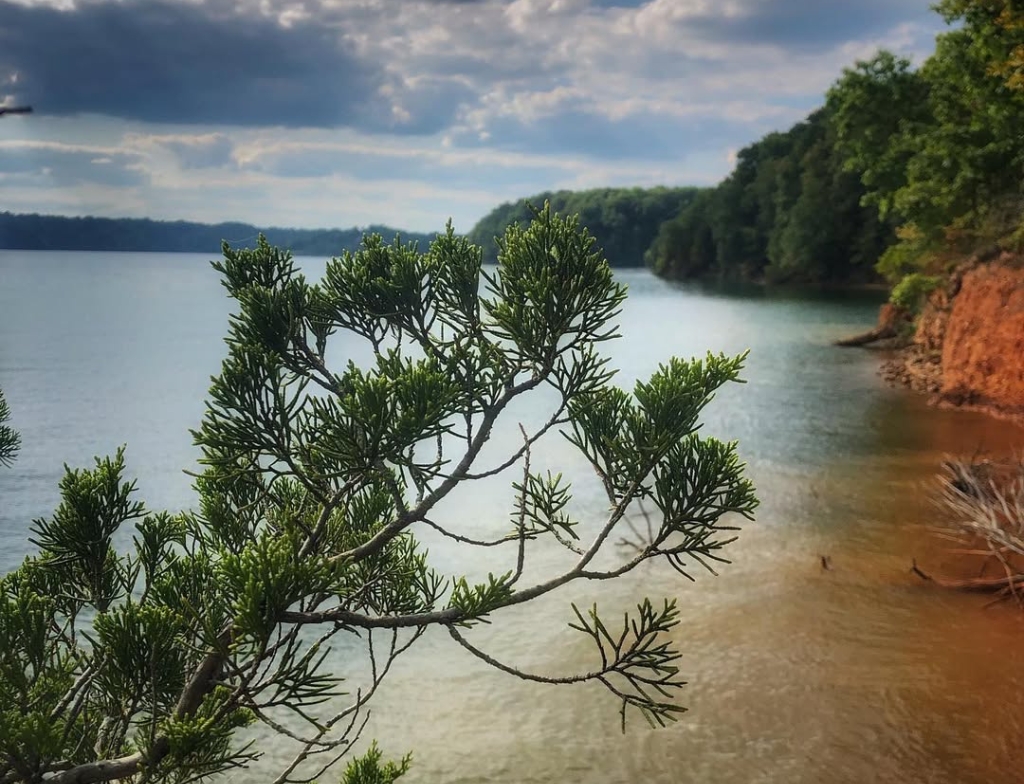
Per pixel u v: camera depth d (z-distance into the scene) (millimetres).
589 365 2824
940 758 8789
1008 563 13930
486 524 17125
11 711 2572
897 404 30094
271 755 9273
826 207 101188
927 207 34531
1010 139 30047
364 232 3049
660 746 9273
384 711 10172
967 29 29984
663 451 2744
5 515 18094
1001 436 24188
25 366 45219
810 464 21312
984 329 28672
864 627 11789
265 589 2242
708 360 2848
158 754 2529
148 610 2770
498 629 12195
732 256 130250
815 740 9211
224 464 2652
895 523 16312
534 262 2738
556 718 9945
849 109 37750
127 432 28281
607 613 12578
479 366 2809
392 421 2512
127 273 172625
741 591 13156
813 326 63031
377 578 3156
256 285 2879
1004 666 10531
